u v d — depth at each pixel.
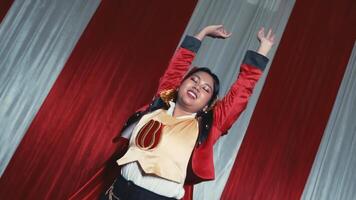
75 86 2.61
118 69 2.68
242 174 2.57
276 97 2.74
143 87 2.66
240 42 2.80
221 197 2.51
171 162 1.54
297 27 2.92
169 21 2.82
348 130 2.78
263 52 1.72
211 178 1.56
